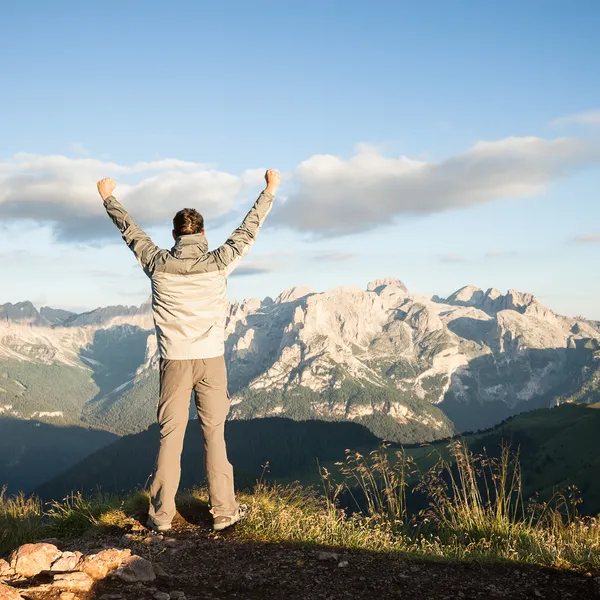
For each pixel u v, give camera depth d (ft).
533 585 10.92
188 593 9.95
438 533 14.35
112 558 10.12
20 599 8.79
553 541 13.06
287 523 13.51
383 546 12.99
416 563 11.96
